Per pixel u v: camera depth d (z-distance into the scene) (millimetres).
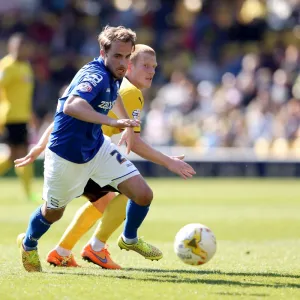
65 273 22375
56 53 91625
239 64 90375
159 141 82125
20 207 48438
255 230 38031
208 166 80875
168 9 96500
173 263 25312
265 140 80000
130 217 23422
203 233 22688
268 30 93750
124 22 95625
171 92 85625
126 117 23844
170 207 50344
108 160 22312
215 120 82000
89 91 20656
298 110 79750
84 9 96188
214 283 20578
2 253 27531
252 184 73062
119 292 18891
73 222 24266
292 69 86312
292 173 79562
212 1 95938
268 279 21609
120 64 21500
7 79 50594
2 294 18578
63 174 21734
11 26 93000
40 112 86625
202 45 94000
